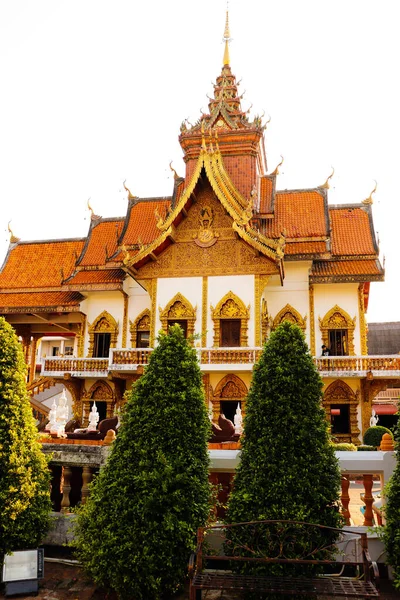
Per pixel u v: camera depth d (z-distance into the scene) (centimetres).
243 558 721
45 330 3441
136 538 767
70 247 3491
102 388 2856
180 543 780
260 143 3297
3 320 941
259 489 796
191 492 802
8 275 3369
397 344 4556
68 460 989
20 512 848
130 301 2988
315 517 781
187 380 878
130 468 812
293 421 823
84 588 825
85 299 3038
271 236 2878
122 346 2939
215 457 953
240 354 2405
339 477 821
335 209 3150
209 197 2648
